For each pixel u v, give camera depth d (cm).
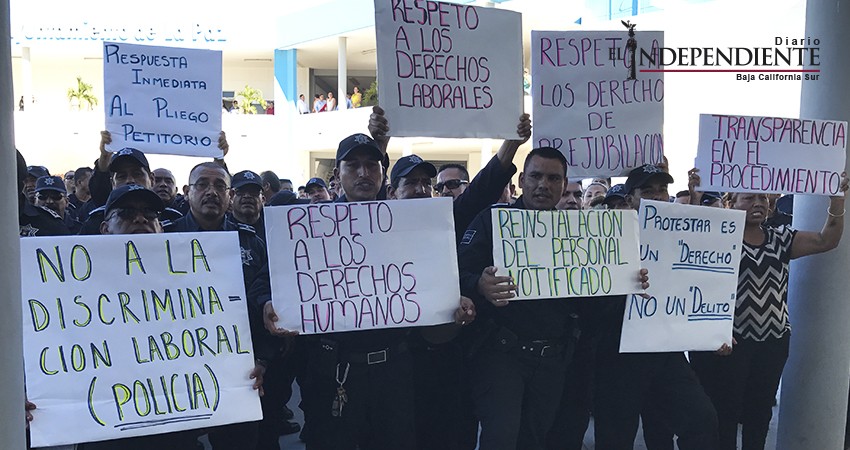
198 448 341
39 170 674
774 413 560
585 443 502
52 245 285
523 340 345
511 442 325
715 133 408
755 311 399
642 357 373
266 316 315
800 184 410
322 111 2272
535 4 1644
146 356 292
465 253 360
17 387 228
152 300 296
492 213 345
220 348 303
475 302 351
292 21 2195
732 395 404
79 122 2119
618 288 363
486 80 379
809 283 424
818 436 424
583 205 631
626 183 411
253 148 2227
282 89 2259
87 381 282
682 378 373
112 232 317
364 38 2125
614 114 407
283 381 388
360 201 336
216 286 307
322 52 2308
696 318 382
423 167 397
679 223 382
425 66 365
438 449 386
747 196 409
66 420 277
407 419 334
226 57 2420
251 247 396
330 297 321
